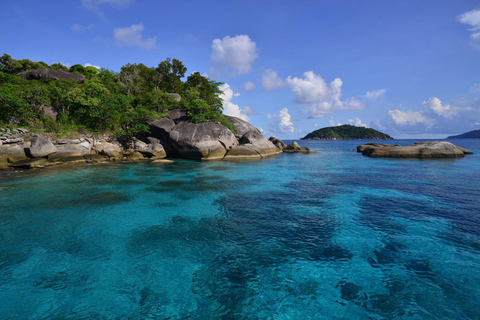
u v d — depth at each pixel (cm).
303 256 721
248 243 809
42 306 519
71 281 604
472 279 601
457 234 855
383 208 1159
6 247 772
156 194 1435
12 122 2636
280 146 5256
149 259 709
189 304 527
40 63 4916
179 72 5950
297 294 558
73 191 1472
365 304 523
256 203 1264
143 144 3441
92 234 879
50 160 2475
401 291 563
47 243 805
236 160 3231
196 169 2389
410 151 3481
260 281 607
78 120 3250
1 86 3002
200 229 927
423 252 734
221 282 604
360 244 791
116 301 536
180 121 3591
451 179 1833
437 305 516
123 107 3575
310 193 1462
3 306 518
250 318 488
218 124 3544
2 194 1387
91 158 2808
